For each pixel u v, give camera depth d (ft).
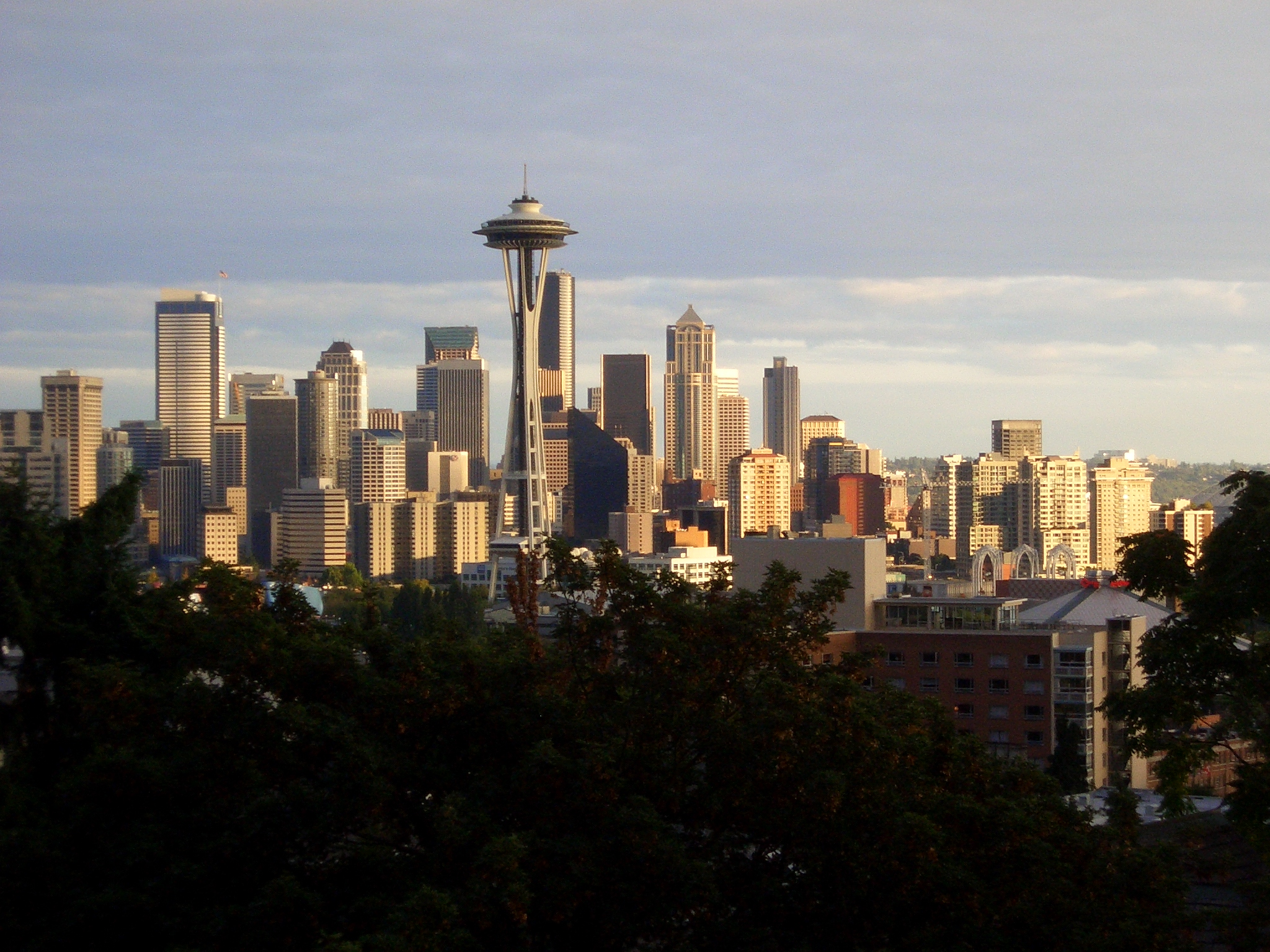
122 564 229.25
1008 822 168.86
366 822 165.17
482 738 173.58
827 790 159.22
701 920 159.22
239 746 168.66
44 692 211.82
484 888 145.07
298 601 204.54
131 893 155.53
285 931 147.84
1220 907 194.29
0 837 165.37
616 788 161.48
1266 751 177.88
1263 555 180.96
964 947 156.56
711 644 180.65
